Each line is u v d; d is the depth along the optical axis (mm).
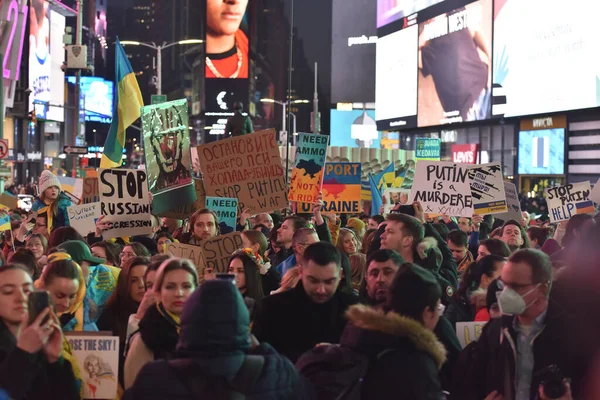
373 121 90562
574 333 5148
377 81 65688
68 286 5863
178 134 12914
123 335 6992
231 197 12789
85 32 151000
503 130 51312
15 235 14266
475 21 50312
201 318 3910
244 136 12773
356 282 9344
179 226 13602
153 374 3979
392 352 4633
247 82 106500
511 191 16484
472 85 50844
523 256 5160
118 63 14797
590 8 40031
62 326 6145
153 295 5715
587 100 40375
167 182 12805
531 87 44875
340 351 4742
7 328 4977
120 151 14961
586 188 15383
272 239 10758
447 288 7258
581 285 5391
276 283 8742
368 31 91562
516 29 46094
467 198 13070
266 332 6172
